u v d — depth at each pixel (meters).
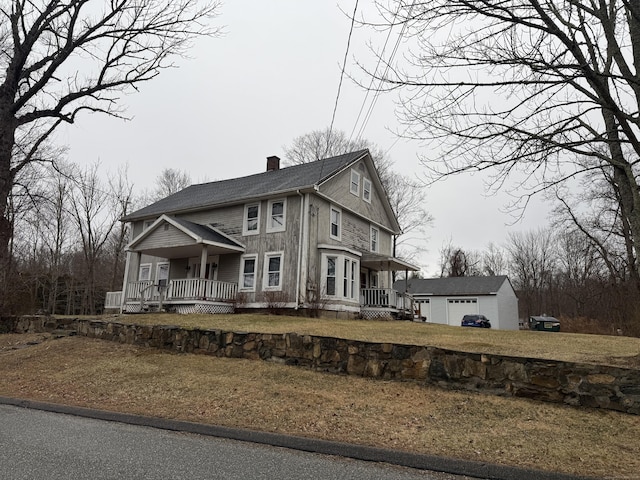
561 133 6.61
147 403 7.30
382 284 24.36
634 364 7.61
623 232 23.73
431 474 4.48
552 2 7.05
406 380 8.20
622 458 4.85
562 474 4.29
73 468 4.21
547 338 12.00
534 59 6.06
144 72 14.73
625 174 8.10
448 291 34.50
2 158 12.81
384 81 6.62
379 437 5.55
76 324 13.91
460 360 7.83
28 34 13.20
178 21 14.48
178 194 25.91
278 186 19.39
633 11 6.29
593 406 6.71
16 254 25.45
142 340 11.64
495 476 4.40
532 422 6.13
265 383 8.23
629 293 23.83
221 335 10.54
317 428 5.93
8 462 4.36
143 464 4.39
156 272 22.08
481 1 5.83
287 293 17.52
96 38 13.78
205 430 5.83
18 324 15.31
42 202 21.52
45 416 6.67
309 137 38.06
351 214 21.56
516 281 50.34
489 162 6.64
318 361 9.17
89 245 32.19
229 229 19.95
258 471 4.29
